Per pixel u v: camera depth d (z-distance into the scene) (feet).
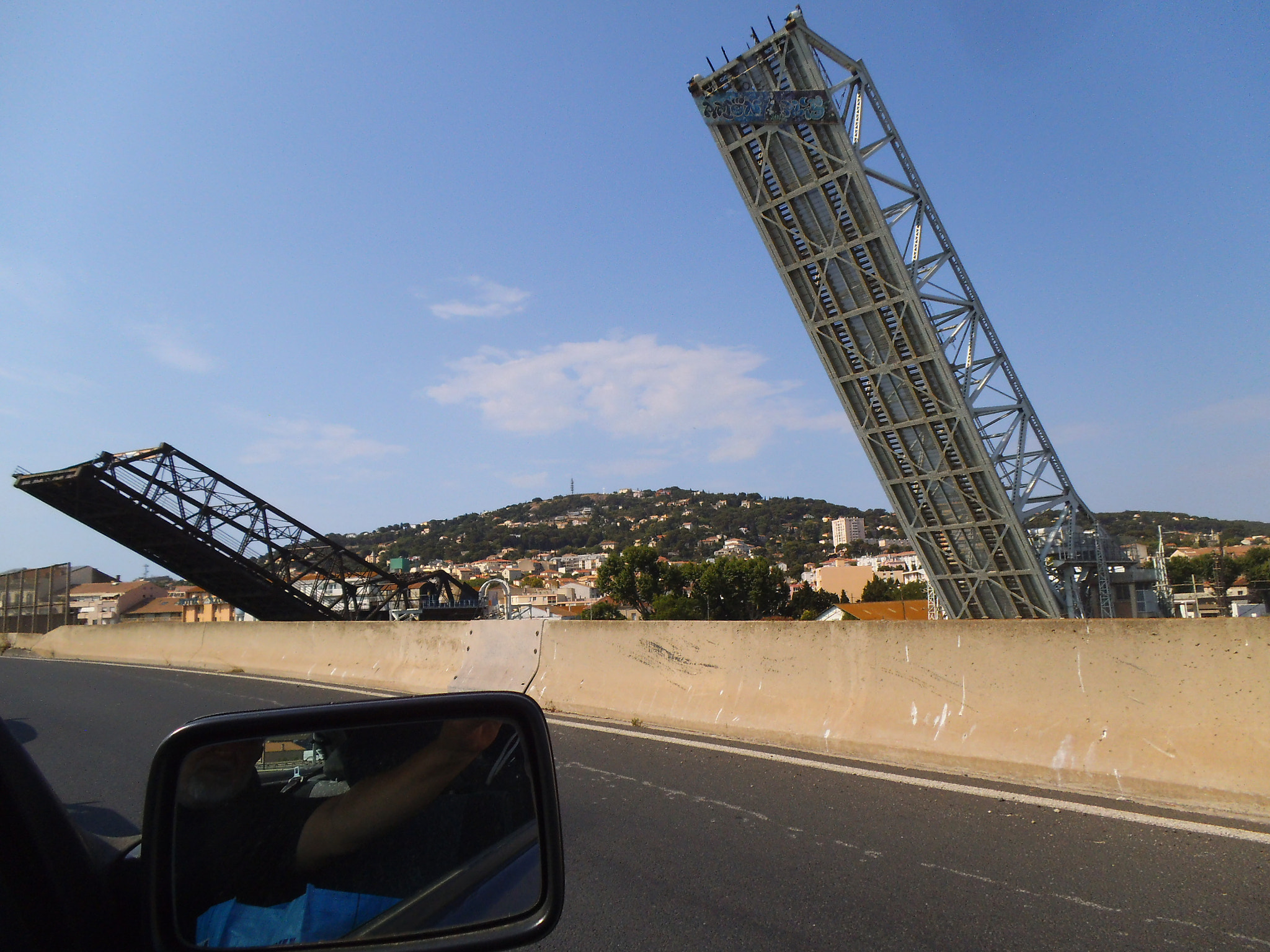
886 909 12.97
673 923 12.79
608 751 24.82
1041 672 20.21
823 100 79.05
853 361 93.50
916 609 206.90
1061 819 16.61
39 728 33.30
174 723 34.06
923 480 99.45
